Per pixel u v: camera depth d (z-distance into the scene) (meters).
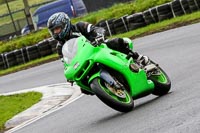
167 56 33.50
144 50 39.84
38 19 81.31
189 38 38.28
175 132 14.09
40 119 24.78
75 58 17.94
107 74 17.89
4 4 125.56
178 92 20.22
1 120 27.33
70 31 18.55
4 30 84.75
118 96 18.03
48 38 66.38
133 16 56.34
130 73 18.52
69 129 19.56
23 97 33.38
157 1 60.66
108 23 57.34
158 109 17.69
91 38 18.80
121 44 19.19
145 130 15.27
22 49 60.75
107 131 16.66
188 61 28.86
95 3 78.88
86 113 22.25
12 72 56.09
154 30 50.69
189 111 16.00
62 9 80.38
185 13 53.97
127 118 17.66
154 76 20.44
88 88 18.61
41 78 42.78
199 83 20.88
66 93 30.84
